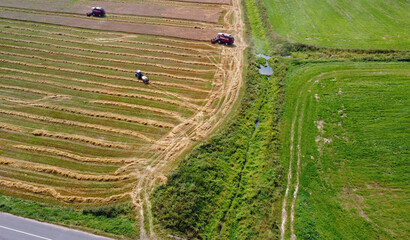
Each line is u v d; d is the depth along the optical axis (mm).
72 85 33500
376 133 27016
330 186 22859
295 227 20141
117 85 33594
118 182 23219
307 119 28875
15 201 21625
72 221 20219
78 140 26781
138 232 19719
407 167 23984
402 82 32969
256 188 22828
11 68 36062
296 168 24281
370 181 23141
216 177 23453
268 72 36562
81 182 23172
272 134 27141
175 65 37156
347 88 32500
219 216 21078
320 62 37344
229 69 36562
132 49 40125
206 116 29531
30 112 29734
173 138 27109
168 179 22859
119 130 27844
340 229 20078
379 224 20312
